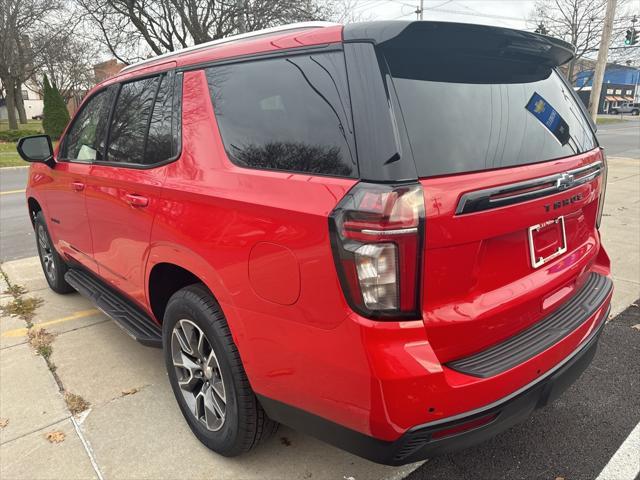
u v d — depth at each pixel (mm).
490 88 2076
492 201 1805
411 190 1625
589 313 2324
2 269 5742
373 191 1631
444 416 1732
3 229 7941
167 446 2619
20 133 27500
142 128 2832
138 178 2709
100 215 3189
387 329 1664
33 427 2791
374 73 1746
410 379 1655
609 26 15531
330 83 1859
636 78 77562
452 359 1835
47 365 3459
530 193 1953
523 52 2221
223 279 2123
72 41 33469
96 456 2549
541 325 2160
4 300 4723
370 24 1828
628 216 7523
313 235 1746
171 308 2533
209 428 2484
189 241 2287
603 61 15750
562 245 2279
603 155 2676
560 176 2105
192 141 2420
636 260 5438
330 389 1812
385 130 1680
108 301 3480
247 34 2391
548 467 2447
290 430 2727
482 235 1796
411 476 2400
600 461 2484
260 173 2033
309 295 1791
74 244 3834
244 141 2162
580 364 2240
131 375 3326
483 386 1774
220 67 2373
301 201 1805
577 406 2930
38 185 4332
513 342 2010
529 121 2172
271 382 2025
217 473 2420
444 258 1718
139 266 2834
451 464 2477
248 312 2033
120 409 2943
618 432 2697
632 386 3123
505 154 1963
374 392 1676
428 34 1818
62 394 3109
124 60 23203
